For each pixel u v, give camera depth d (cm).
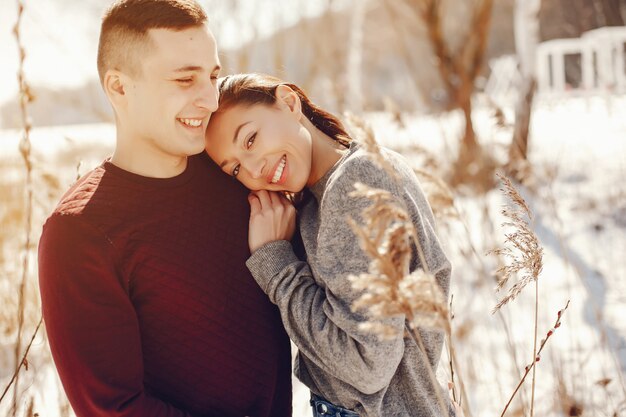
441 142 790
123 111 183
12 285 377
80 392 172
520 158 398
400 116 363
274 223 194
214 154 197
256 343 194
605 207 581
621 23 1505
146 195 183
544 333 365
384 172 178
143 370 181
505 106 1095
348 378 178
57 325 170
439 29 787
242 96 196
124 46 177
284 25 613
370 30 1759
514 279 427
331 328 176
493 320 382
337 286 175
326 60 675
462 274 423
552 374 317
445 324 142
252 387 194
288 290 184
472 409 295
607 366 327
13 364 337
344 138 208
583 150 810
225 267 191
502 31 2233
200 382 186
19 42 241
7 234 425
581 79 1709
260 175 194
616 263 454
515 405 296
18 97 248
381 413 184
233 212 197
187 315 183
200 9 182
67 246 171
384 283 143
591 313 386
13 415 222
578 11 1644
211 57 181
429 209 193
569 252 486
